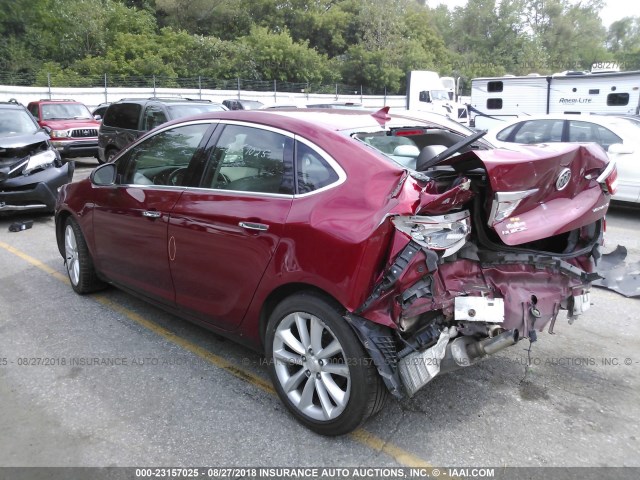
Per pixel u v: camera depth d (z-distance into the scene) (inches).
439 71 2272.4
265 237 122.7
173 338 170.6
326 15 2052.2
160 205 153.1
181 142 155.6
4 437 121.3
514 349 163.3
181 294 152.0
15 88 1061.1
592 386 142.0
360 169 113.7
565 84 736.3
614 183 134.2
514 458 113.7
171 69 1530.5
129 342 167.8
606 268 214.8
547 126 375.2
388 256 104.7
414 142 152.0
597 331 175.9
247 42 1774.1
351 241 106.7
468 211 113.6
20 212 369.1
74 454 115.5
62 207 203.5
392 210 104.0
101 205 179.5
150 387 141.5
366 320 109.0
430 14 2942.9
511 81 788.0
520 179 110.7
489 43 2901.1
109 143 487.5
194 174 147.6
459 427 124.2
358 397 110.7
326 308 113.1
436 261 105.0
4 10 1460.4
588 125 355.9
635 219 346.0
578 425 125.0
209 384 142.9
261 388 141.0
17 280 228.1
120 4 1702.8
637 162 332.5
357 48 1950.1
